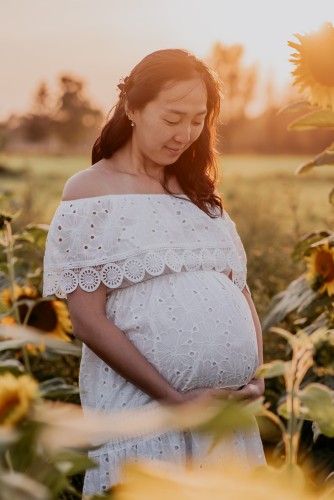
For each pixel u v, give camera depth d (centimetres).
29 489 61
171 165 215
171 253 200
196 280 202
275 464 252
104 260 197
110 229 199
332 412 97
